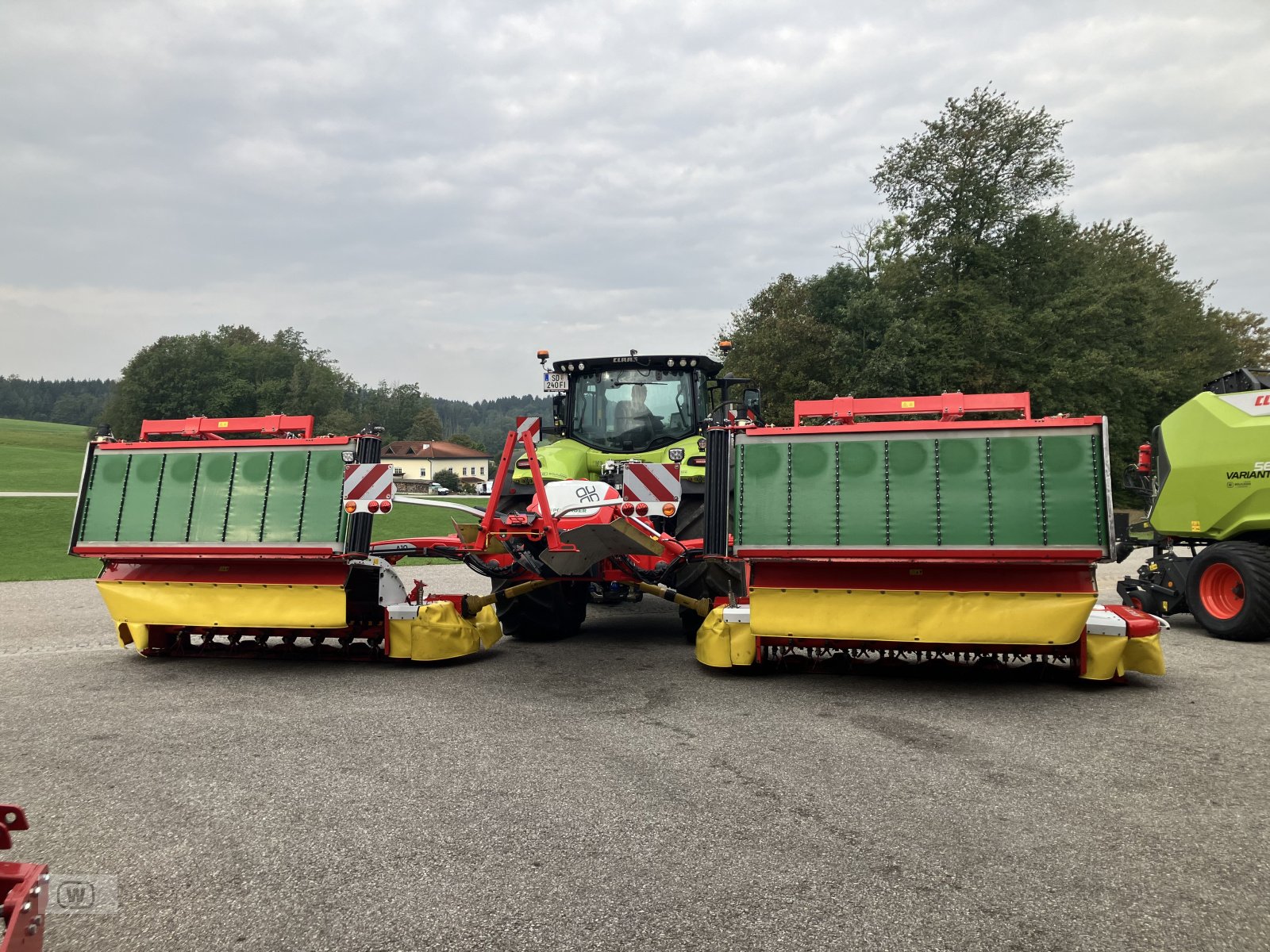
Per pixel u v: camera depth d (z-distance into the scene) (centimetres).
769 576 570
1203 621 823
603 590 812
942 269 3931
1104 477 518
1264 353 5297
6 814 179
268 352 9581
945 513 538
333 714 495
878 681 584
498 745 431
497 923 250
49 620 916
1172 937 240
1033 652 555
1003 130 3812
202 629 657
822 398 3903
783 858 294
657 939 240
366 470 600
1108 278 4234
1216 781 371
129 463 651
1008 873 281
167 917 254
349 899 266
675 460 749
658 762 402
